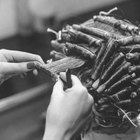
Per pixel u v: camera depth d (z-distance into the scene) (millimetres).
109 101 1248
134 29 1322
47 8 3125
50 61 1412
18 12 3223
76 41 1336
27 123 2934
